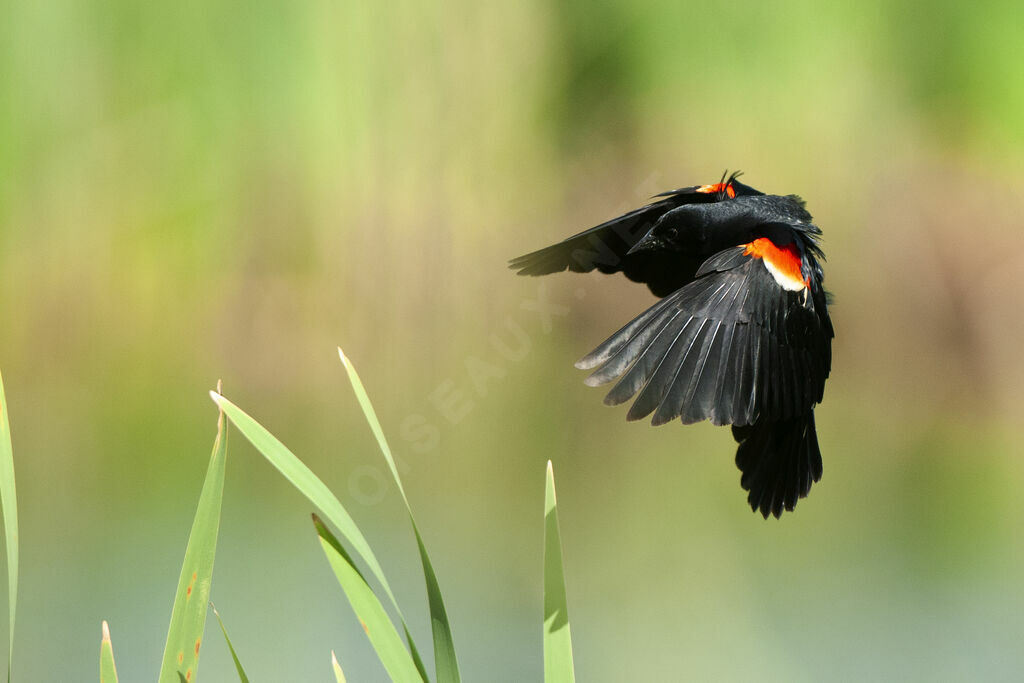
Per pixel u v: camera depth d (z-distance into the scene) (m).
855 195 14.73
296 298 13.20
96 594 7.77
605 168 14.34
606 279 13.12
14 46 13.03
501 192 13.54
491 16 13.63
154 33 13.30
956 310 14.73
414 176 13.27
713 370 3.93
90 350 13.25
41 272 13.21
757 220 4.66
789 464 4.41
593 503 10.32
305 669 6.83
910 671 6.92
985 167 15.05
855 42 14.67
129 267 13.32
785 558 8.95
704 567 8.70
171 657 3.36
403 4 13.27
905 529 9.60
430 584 3.35
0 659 6.86
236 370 13.13
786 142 14.64
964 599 8.06
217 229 13.34
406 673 3.31
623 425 12.83
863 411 13.63
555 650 3.35
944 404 13.77
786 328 4.17
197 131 13.38
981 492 10.46
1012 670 6.91
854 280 14.76
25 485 10.27
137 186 13.38
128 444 11.55
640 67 14.51
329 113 13.18
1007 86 14.96
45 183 13.20
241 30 13.26
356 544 3.28
